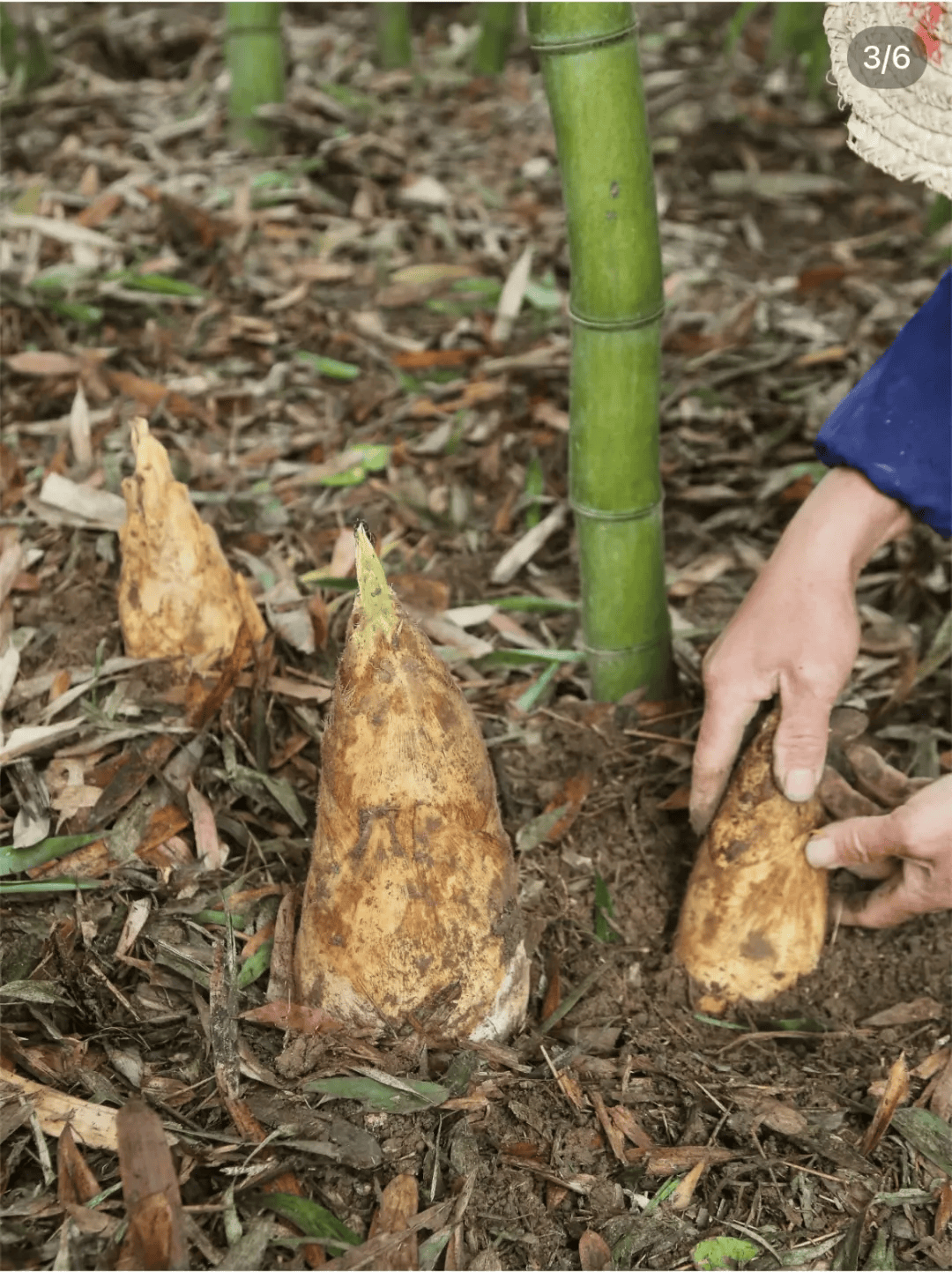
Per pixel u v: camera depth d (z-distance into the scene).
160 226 1.82
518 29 2.56
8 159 2.03
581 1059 1.00
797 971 1.04
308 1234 0.89
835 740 1.14
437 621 1.26
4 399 1.53
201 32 2.45
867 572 1.37
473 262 1.81
